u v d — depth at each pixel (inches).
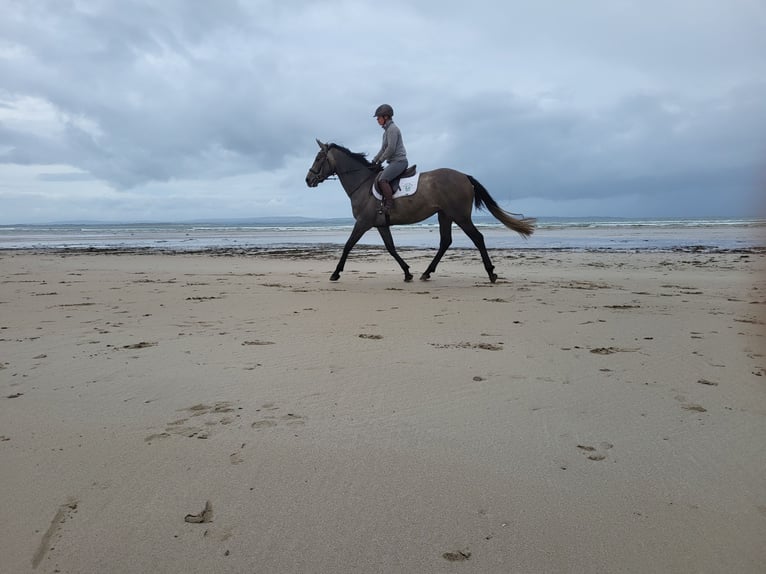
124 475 84.4
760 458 88.9
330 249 790.5
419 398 119.1
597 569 62.1
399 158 327.0
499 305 246.4
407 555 64.8
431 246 828.0
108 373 138.3
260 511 74.0
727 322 202.5
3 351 161.9
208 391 124.0
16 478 83.7
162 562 63.8
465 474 84.4
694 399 117.0
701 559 63.7
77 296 283.9
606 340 173.2
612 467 86.4
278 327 197.6
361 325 200.8
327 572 61.9
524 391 123.3
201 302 260.2
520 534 68.8
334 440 97.0
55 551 65.9
